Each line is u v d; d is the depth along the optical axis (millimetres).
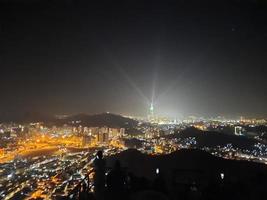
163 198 3338
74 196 4055
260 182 5473
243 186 5348
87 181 4613
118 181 4785
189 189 5203
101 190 4723
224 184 5406
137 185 5172
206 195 5184
